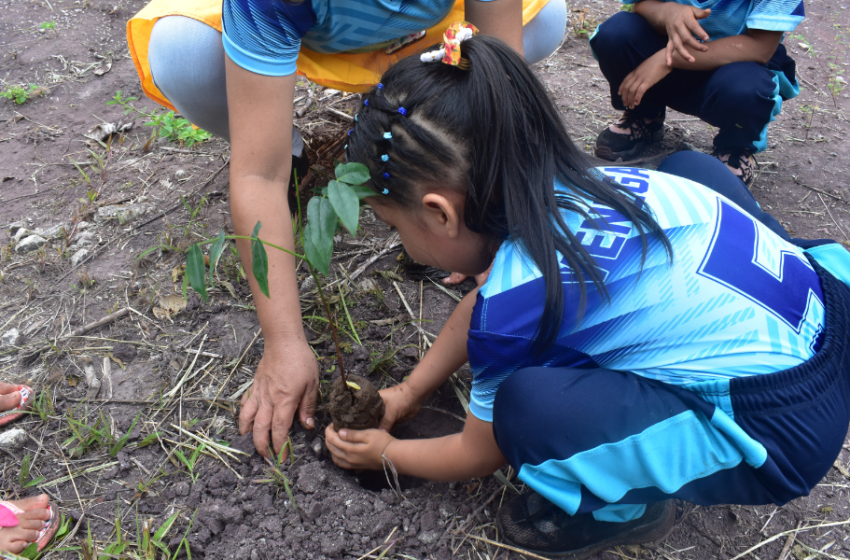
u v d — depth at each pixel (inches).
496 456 61.9
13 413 75.6
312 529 65.9
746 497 56.5
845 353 58.4
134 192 112.0
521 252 53.8
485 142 51.9
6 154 122.3
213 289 93.4
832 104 141.1
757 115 105.9
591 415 52.7
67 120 131.5
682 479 54.4
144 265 97.3
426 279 98.4
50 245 101.0
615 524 62.2
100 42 155.5
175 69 84.7
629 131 123.2
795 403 53.1
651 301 54.0
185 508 67.7
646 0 114.8
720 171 74.0
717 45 108.0
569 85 147.3
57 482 69.8
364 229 107.0
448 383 83.7
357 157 57.8
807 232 106.3
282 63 65.9
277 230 69.5
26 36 154.8
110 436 73.7
